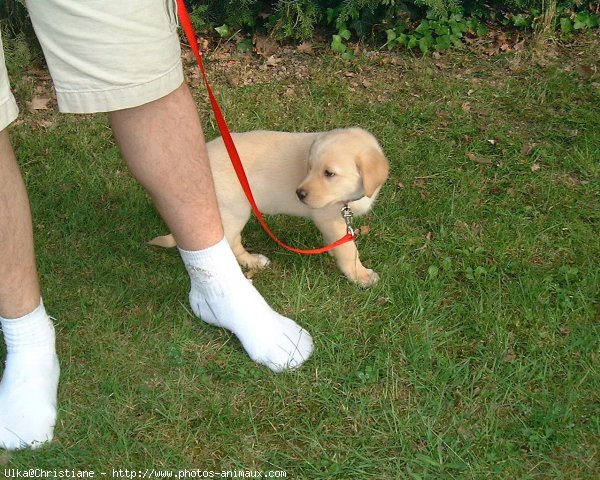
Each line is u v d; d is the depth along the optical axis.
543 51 2.81
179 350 1.78
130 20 1.48
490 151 2.36
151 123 1.58
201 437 1.63
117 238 2.09
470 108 2.54
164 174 1.62
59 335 1.82
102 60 1.50
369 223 2.11
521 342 1.79
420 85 2.66
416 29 2.86
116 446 1.61
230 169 1.89
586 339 1.77
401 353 1.77
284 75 2.74
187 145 1.61
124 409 1.68
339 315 1.85
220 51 2.87
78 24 1.47
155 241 2.01
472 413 1.65
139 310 1.89
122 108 1.54
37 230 2.11
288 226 2.13
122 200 2.21
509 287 1.90
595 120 2.45
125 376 1.74
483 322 1.82
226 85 2.70
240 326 1.76
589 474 1.55
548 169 2.28
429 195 2.20
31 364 1.64
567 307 1.85
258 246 2.09
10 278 1.58
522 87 2.63
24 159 2.36
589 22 2.90
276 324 1.77
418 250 2.03
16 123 2.51
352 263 1.94
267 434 1.64
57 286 1.95
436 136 2.42
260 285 1.95
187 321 1.84
